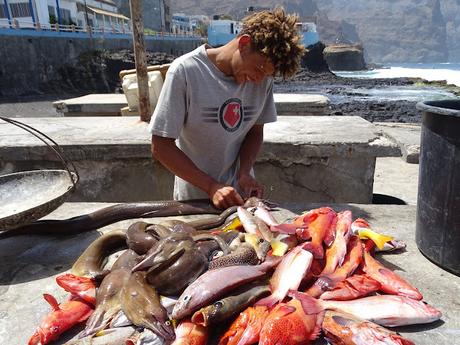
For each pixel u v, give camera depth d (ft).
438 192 7.64
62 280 6.88
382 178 21.95
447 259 7.72
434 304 6.88
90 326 5.94
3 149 15.75
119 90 112.78
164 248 6.56
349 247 7.48
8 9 118.01
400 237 9.26
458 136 7.03
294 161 16.07
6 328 6.59
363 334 5.38
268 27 8.11
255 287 6.24
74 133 17.51
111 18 178.81
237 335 5.55
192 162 9.59
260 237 7.35
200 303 5.73
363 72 319.27
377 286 6.75
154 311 5.80
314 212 8.21
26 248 9.25
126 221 10.33
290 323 5.42
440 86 151.64
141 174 16.47
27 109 79.10
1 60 93.30
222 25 230.27
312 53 198.70
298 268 6.40
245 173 10.35
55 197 8.74
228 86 9.21
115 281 6.54
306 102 28.07
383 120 66.59
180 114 9.10
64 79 111.34
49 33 107.34
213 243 7.09
